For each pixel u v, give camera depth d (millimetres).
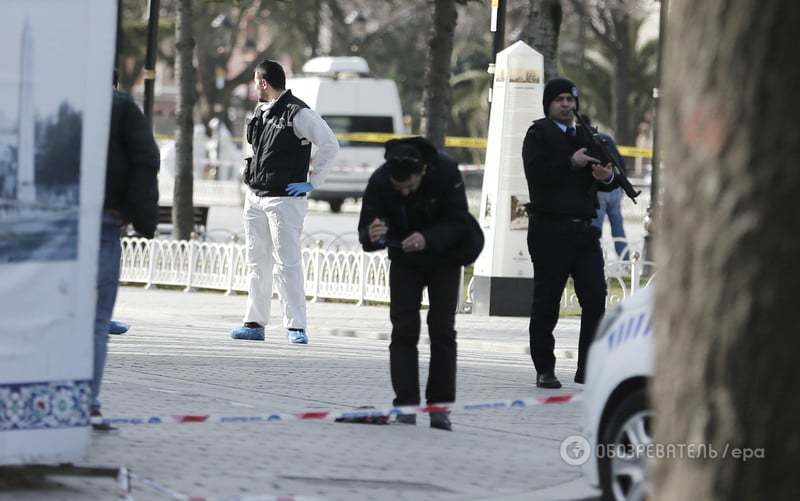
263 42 159875
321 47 142125
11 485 16328
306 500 15523
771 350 9648
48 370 15930
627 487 15555
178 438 19484
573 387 26109
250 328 32906
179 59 54000
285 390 24703
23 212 15781
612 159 25281
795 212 9594
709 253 9766
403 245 20406
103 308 18875
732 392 9734
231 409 22203
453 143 60938
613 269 41438
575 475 18078
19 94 15758
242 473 17422
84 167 16016
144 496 15938
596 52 131000
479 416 22766
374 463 18438
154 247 48906
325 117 92438
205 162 106562
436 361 21156
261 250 32531
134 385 24500
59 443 15984
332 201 94812
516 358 31266
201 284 47656
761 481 9703
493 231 39062
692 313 9836
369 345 32969
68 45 15898
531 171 25297
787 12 9570
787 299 9625
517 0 102875
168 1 112750
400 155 20109
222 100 136875
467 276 46562
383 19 139500
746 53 9633
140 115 18719
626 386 15641
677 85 9922
